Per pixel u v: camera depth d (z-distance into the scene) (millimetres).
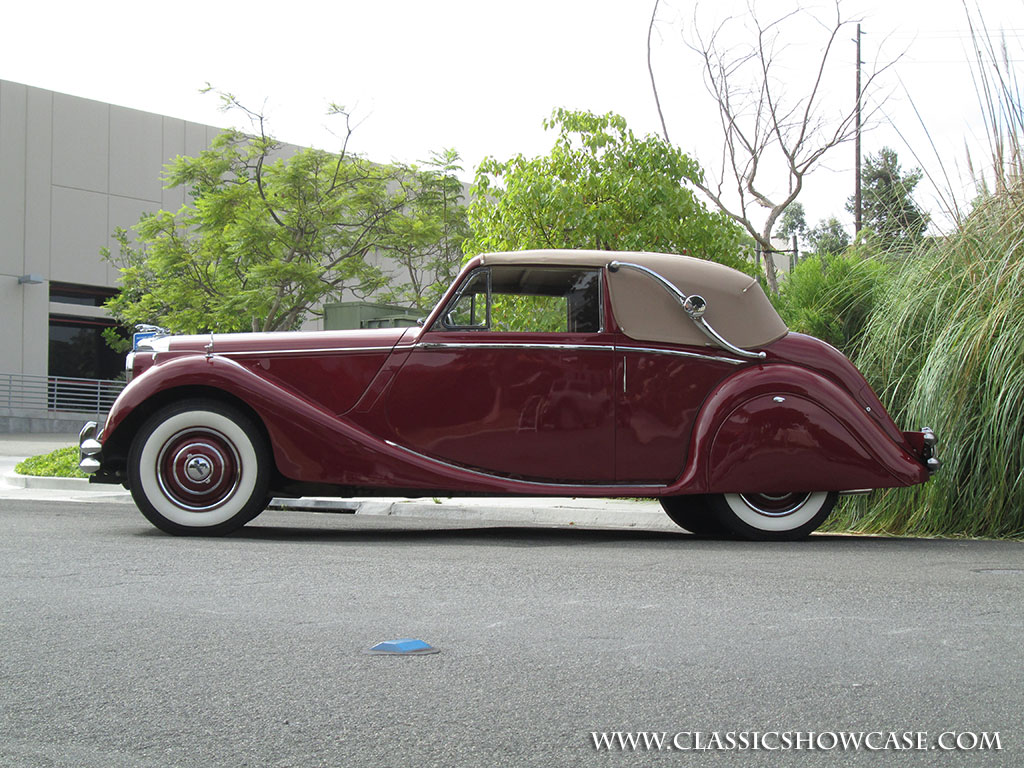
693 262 6820
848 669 3273
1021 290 7207
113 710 2854
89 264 32875
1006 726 2740
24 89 31594
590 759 2496
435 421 6543
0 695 2988
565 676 3188
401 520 8586
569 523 8797
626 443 6555
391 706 2891
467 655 3426
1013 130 7652
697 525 7688
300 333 6727
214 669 3250
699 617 4004
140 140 34000
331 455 6410
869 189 9844
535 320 6695
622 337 6602
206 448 6426
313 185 23203
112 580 4727
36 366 31812
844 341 8914
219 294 22953
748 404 6559
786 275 10281
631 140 11031
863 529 7543
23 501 9773
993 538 7043
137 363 6734
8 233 31250
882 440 6648
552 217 10539
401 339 6602
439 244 27531
